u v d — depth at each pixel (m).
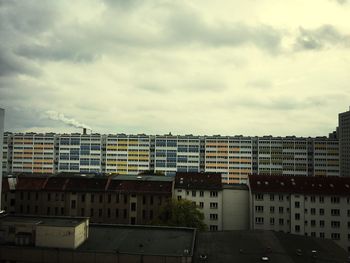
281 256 52.53
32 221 57.31
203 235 63.12
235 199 106.12
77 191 102.19
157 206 99.94
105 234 61.69
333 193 98.62
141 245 55.62
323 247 59.25
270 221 100.81
